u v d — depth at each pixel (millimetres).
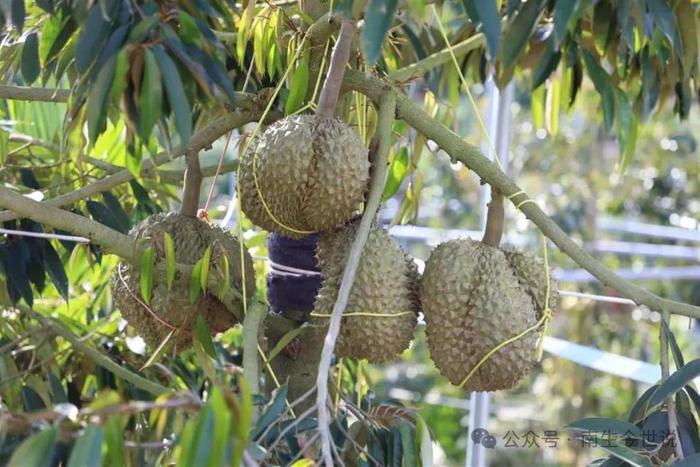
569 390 7113
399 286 2307
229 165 2914
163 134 2131
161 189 3248
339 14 2367
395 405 2494
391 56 3225
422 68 2939
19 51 2838
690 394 2365
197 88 2146
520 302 2318
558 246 2383
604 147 7402
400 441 2293
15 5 2172
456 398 7305
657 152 7281
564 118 7359
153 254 2398
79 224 2365
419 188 3086
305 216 2318
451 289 2303
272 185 2291
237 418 1867
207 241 2537
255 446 2012
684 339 7043
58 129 3215
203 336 2475
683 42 2775
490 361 2293
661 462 2252
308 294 2619
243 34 2600
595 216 7180
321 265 2381
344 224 2381
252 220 2379
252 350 2350
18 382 2834
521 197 2377
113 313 3117
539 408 7367
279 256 2635
